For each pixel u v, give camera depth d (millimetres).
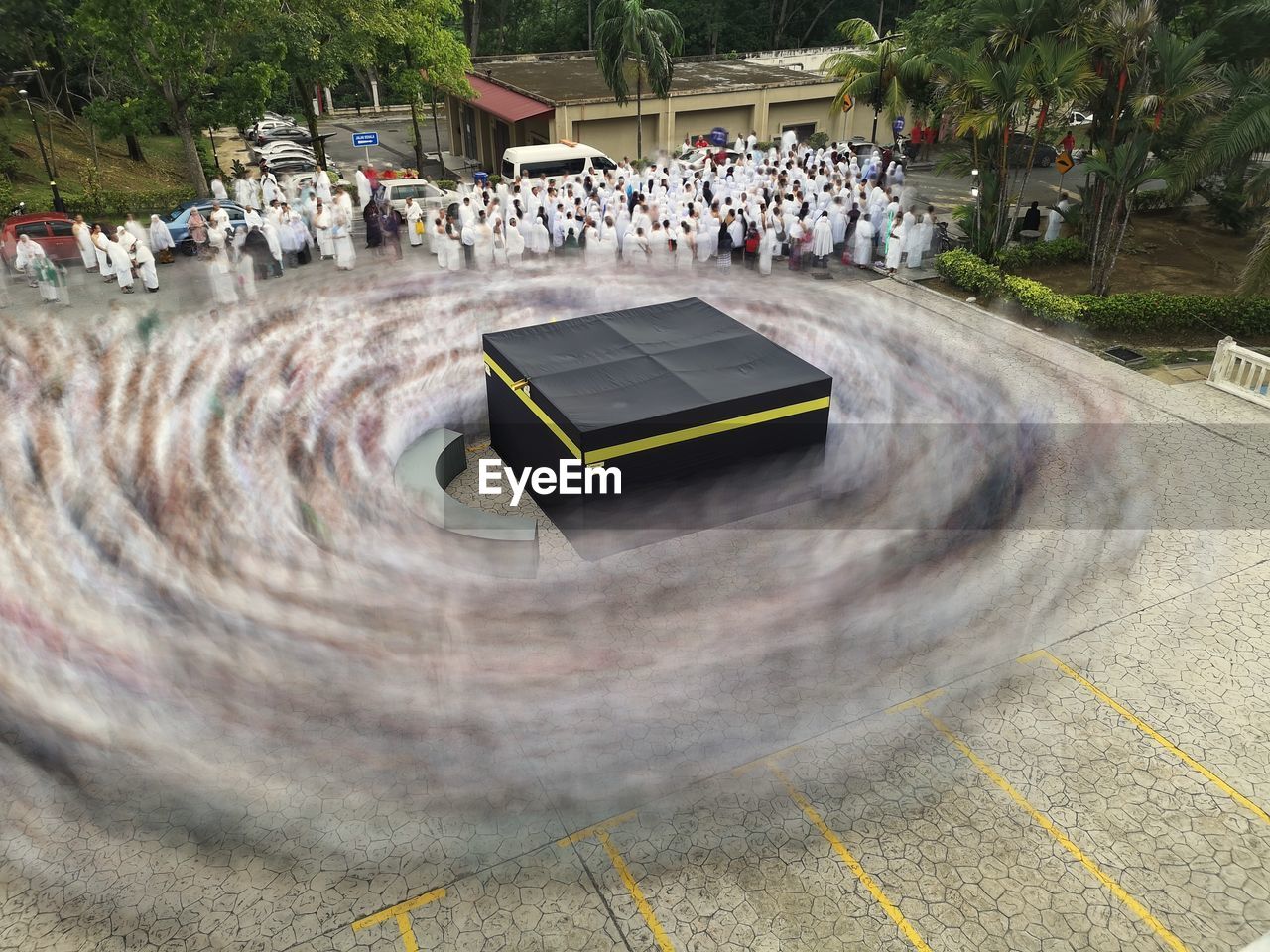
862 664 10281
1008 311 20516
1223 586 11344
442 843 8219
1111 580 11523
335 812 8531
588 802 8602
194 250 24359
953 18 28594
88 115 26703
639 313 15680
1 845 8211
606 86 37875
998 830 8281
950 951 7273
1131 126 20766
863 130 41719
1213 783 8695
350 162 42625
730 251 23375
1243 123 17297
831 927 7461
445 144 47500
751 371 13484
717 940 7367
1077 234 24312
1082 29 19562
